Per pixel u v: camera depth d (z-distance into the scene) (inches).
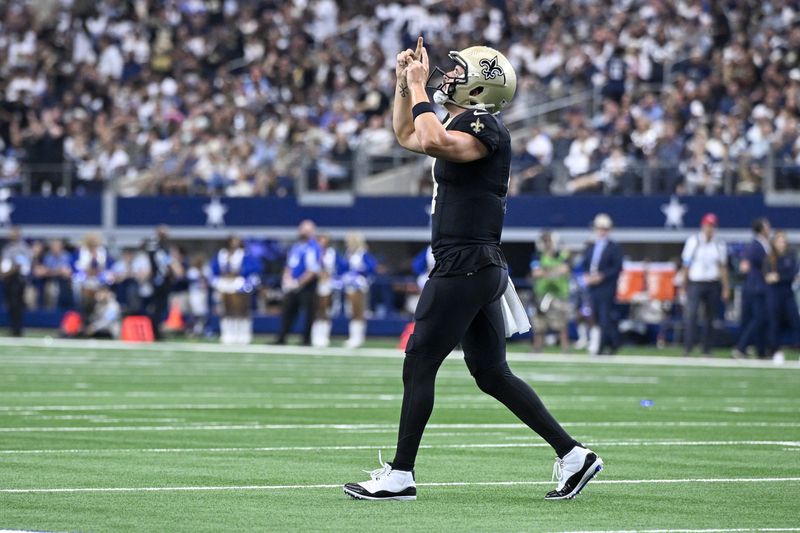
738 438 789.2
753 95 2273.6
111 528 462.0
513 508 518.9
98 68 2790.4
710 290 1753.2
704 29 2431.1
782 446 746.2
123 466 635.5
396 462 538.3
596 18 2534.5
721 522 485.7
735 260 2066.9
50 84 2765.7
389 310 2207.2
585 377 1344.7
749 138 2167.8
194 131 2476.6
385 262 2261.3
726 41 2411.4
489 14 2618.1
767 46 2385.6
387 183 2256.4
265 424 852.6
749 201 2066.9
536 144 2181.3
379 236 2207.2
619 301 2009.1
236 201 2273.6
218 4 2888.8
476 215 535.8
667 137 2137.1
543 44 2481.5
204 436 775.7
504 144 540.7
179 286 2218.3
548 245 1820.9
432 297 535.5
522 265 2194.9
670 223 2082.9
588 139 2167.8
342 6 2768.2
